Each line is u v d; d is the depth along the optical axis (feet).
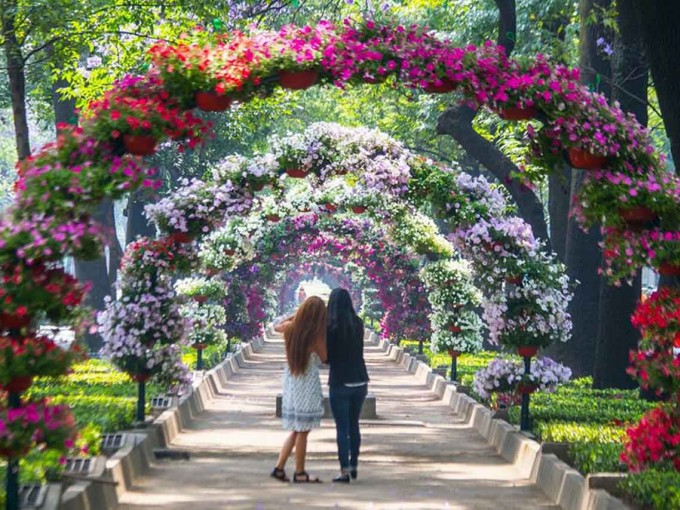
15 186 29.35
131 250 52.11
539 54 36.01
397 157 56.13
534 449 43.32
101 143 31.19
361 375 40.93
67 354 28.45
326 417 65.36
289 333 40.83
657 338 32.55
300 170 55.93
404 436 57.06
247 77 33.65
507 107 35.22
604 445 40.78
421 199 56.39
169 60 33.35
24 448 27.37
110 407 50.34
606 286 69.36
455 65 34.71
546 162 36.29
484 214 54.08
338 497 37.47
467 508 36.09
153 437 47.62
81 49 77.20
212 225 54.80
